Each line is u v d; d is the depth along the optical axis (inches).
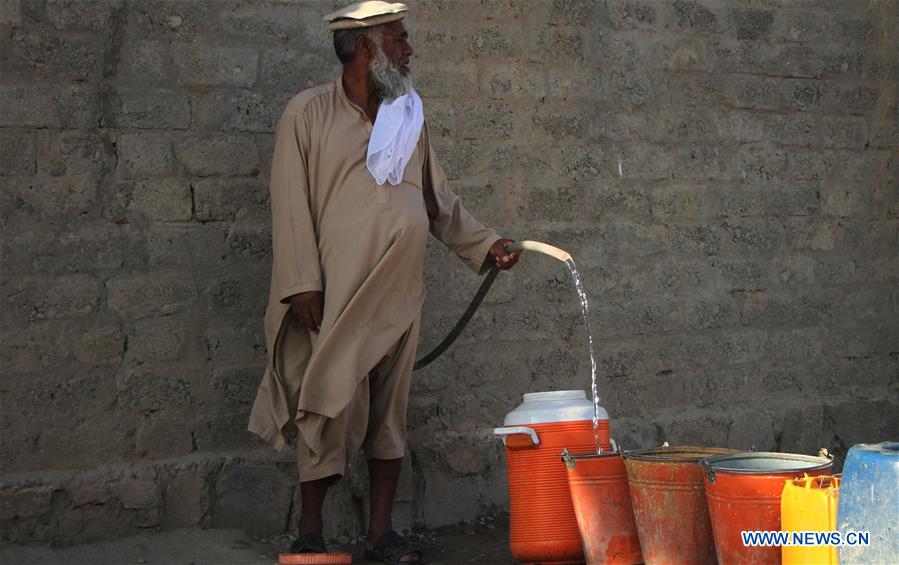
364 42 158.4
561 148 198.8
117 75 168.9
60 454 163.9
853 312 221.6
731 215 211.9
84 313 165.8
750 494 127.9
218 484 172.1
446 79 191.2
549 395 158.2
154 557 161.5
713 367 209.5
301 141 156.0
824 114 219.5
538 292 196.7
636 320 203.6
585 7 200.4
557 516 153.7
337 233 154.3
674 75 207.6
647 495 140.1
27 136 163.0
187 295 172.6
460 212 169.3
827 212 219.6
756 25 213.6
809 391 217.3
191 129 173.5
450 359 190.1
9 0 161.9
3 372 160.7
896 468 115.7
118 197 168.6
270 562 161.3
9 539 159.0
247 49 177.6
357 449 161.6
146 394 169.6
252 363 176.6
